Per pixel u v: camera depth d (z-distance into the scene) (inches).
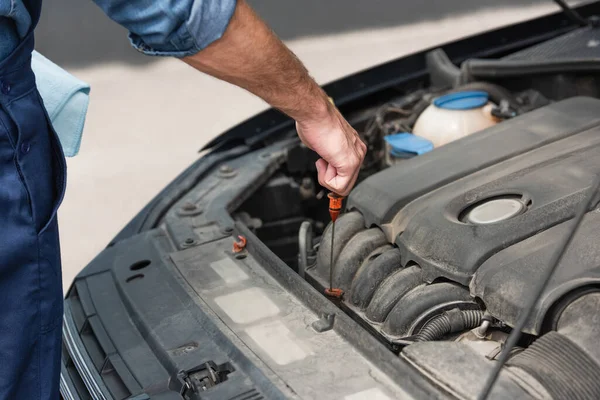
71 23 226.7
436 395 43.6
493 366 44.7
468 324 51.1
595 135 64.0
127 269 66.2
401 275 55.9
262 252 62.9
